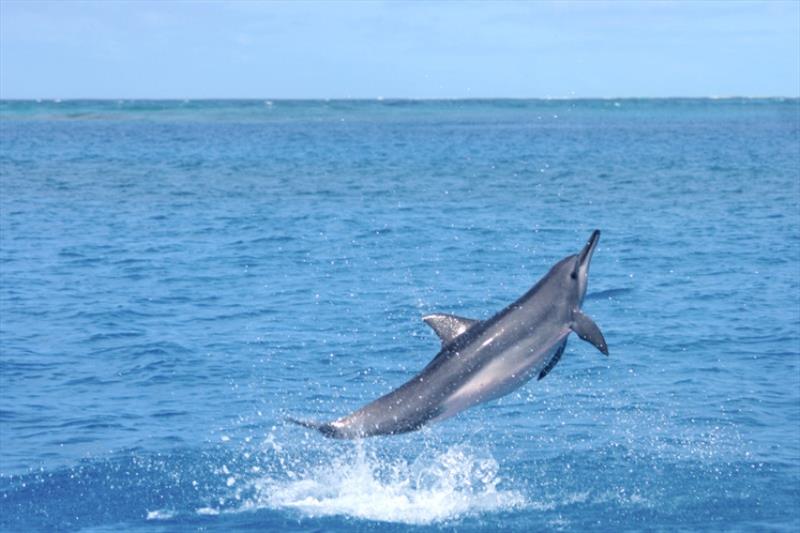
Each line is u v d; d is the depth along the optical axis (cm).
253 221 9425
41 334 4878
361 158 18962
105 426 3500
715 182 13400
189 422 3550
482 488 2923
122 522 2708
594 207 10531
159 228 8956
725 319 5094
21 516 2745
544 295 2639
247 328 5000
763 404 3691
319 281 6312
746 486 2908
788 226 8856
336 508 2809
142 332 4916
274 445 3312
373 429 2556
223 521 2719
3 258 7225
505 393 2645
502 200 11312
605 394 3853
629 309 5381
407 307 5472
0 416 3606
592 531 2630
